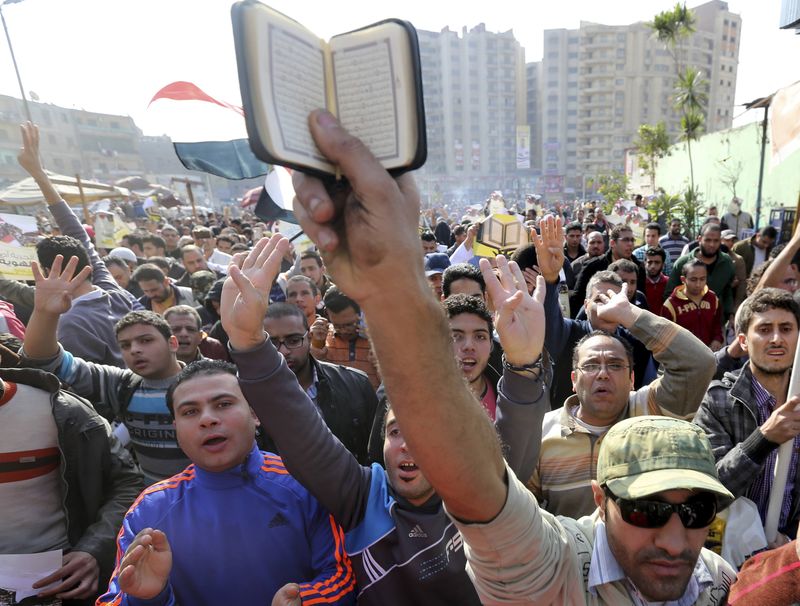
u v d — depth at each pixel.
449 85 92.62
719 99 95.06
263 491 1.73
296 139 0.53
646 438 1.19
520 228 4.39
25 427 2.13
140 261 7.53
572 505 2.14
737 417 2.22
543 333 1.41
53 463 2.21
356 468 1.70
